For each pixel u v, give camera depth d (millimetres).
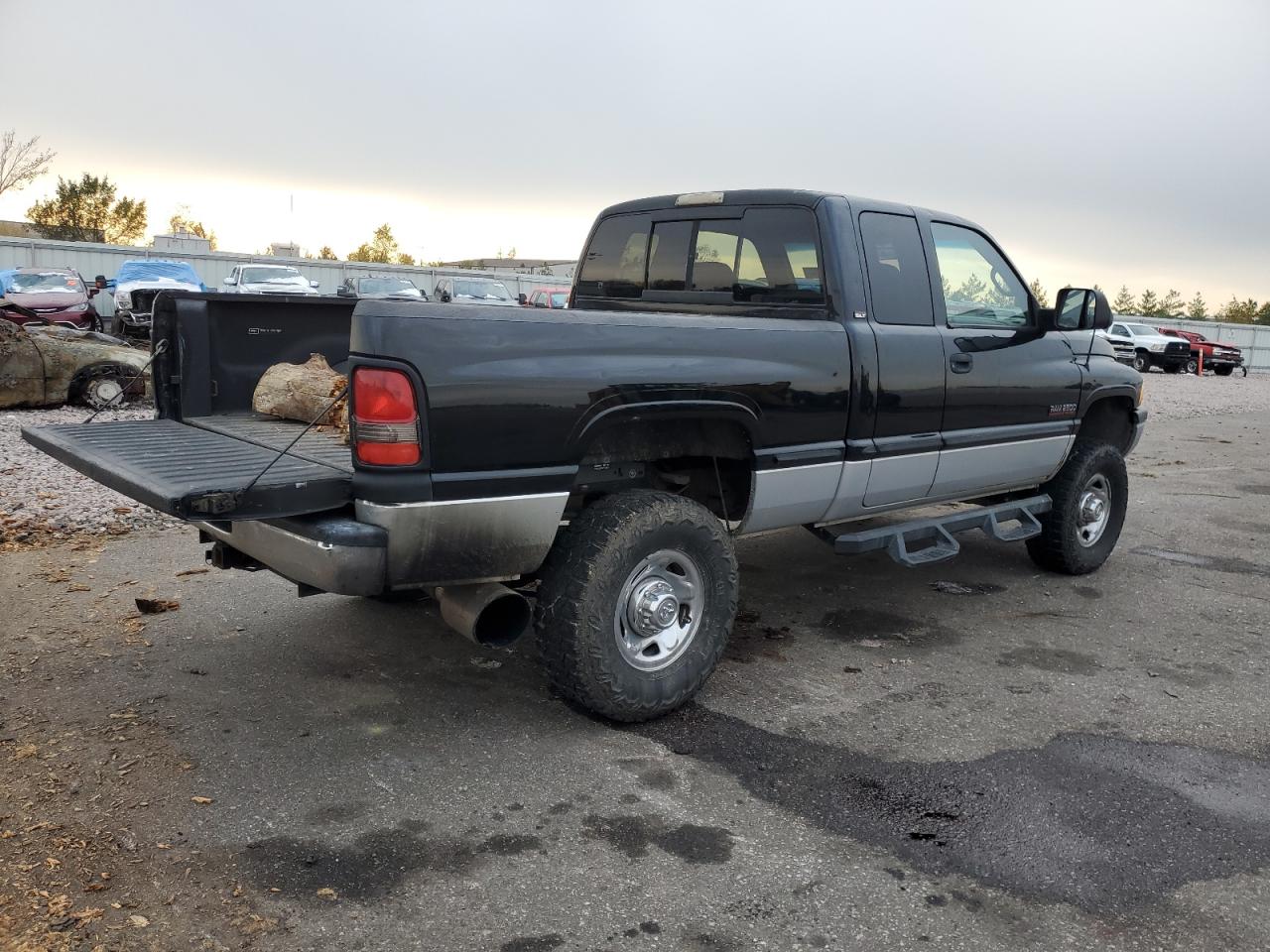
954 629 5078
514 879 2746
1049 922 2604
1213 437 14234
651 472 4273
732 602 3934
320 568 3074
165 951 2391
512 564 3402
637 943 2479
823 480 4293
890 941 2510
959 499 5387
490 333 3203
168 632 4664
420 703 3951
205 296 4410
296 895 2639
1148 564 6527
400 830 2990
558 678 3586
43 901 2568
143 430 4137
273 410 4387
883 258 4543
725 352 3832
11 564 5645
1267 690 4293
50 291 20047
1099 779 3416
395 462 3053
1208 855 2947
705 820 3094
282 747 3525
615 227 5359
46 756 3395
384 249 61781
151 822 2988
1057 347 5590
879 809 3184
